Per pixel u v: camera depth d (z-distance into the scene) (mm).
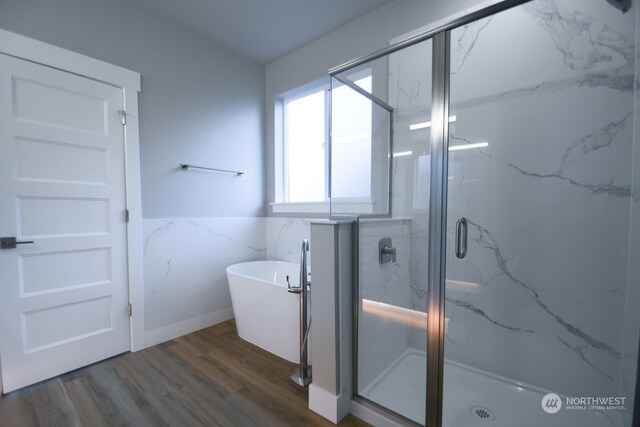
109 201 1958
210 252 2539
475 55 1588
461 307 1662
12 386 1599
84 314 1863
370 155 1806
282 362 1933
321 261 1429
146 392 1604
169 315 2270
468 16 1280
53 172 1736
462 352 1665
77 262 1834
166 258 2254
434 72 1422
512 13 1492
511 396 1490
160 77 2211
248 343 2203
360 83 1836
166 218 2254
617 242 1302
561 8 1381
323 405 1419
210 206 2539
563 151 1398
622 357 1293
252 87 2881
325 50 2471
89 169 1874
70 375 1766
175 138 2301
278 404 1516
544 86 1431
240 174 2771
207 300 2518
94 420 1391
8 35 1575
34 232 1675
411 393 1483
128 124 2027
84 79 1842
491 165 1564
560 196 1414
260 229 2959
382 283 1669
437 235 1411
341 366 1413
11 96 1592
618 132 1283
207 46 2512
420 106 1727
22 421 1382
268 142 2990
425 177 1681
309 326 1808
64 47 1764
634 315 1224
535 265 1482
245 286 2170
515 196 1515
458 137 1641
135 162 2064
